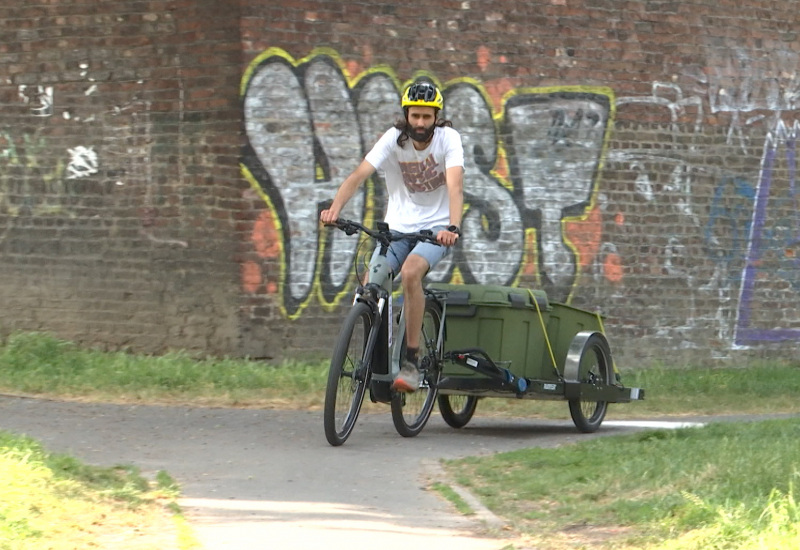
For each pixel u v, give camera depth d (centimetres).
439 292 3328
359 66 4591
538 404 4191
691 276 5231
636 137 5109
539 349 3475
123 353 4428
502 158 4856
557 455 2956
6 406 3553
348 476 2669
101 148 4556
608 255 5056
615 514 2261
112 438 3086
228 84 4425
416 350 3077
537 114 4919
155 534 2028
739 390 4712
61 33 4584
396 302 3231
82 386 3925
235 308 4438
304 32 4506
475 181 4812
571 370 3478
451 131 3048
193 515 2198
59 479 2264
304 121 4506
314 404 3928
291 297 4500
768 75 5394
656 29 5141
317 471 2711
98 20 4547
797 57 5466
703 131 5250
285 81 4481
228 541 2006
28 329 4612
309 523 2166
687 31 5203
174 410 3634
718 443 2939
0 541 1847
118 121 4541
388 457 2945
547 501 2458
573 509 2342
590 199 5019
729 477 2422
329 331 4556
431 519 2266
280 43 4469
